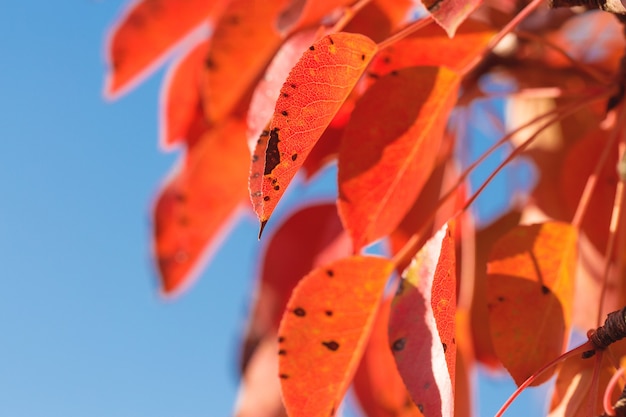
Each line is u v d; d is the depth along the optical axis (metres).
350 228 0.54
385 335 0.63
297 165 0.48
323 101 0.49
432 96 0.54
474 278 0.67
